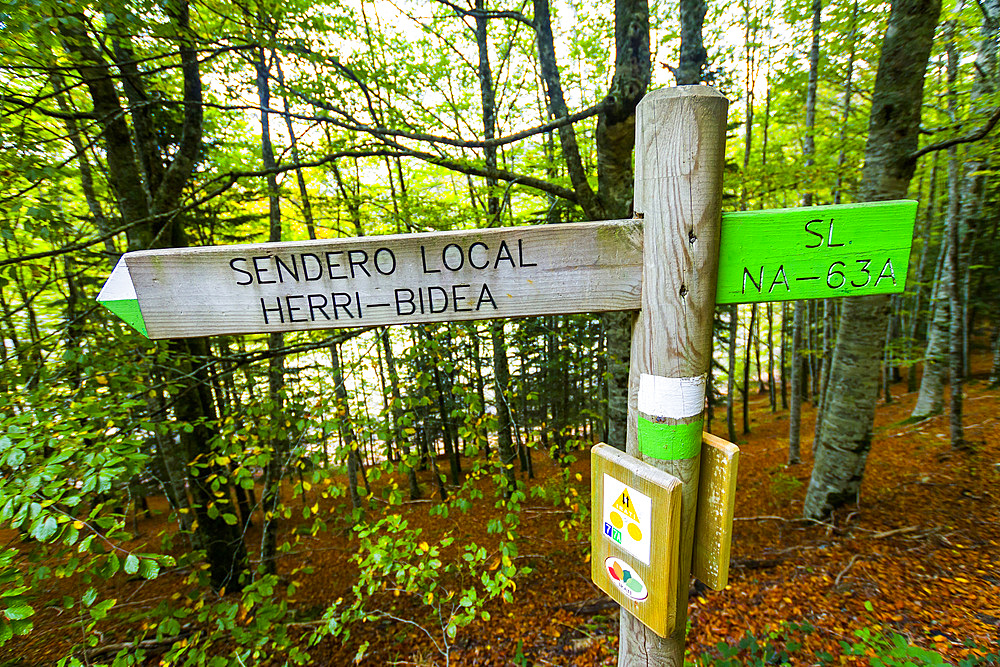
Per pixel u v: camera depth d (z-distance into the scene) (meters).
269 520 2.99
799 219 1.00
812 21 6.26
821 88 7.71
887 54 3.93
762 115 7.38
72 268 3.88
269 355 3.18
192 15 3.58
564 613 4.54
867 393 4.64
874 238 1.01
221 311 1.13
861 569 3.92
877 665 2.47
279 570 7.28
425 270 1.08
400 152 3.43
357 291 1.10
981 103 4.14
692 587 4.14
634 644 1.19
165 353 3.20
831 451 4.91
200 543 5.57
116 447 1.96
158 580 6.40
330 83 3.86
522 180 3.78
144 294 1.12
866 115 6.88
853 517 4.76
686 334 1.02
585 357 4.46
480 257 1.07
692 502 1.11
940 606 3.22
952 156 5.67
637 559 1.10
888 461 6.34
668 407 1.06
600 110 3.39
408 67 4.57
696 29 4.64
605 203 3.81
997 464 5.28
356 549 7.46
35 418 1.94
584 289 1.08
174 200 4.12
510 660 4.01
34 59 2.56
